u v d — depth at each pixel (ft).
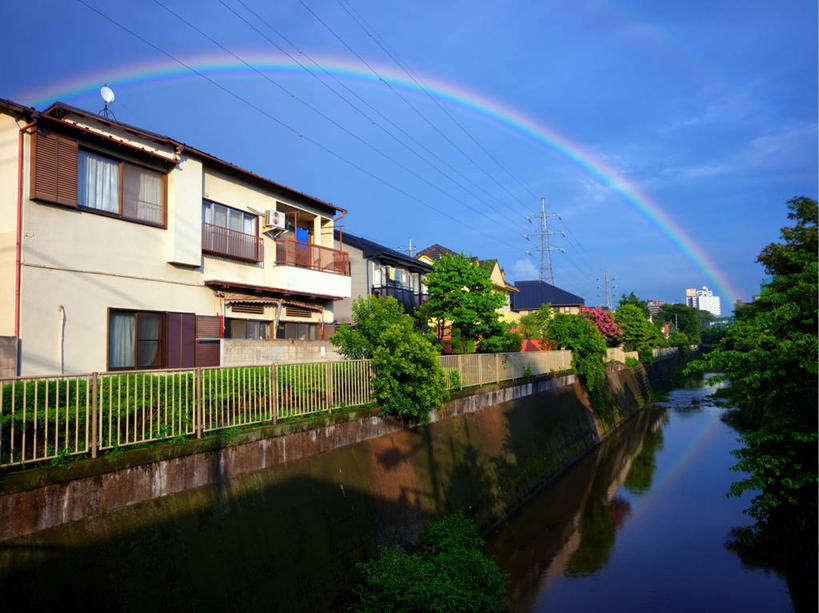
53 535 18.19
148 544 20.90
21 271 31.35
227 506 24.72
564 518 52.42
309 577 26.84
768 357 27.68
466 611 27.02
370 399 39.01
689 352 287.69
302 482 29.45
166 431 23.54
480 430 53.78
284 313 54.49
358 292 82.89
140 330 39.14
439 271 67.87
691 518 53.26
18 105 31.14
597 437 91.81
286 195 56.18
